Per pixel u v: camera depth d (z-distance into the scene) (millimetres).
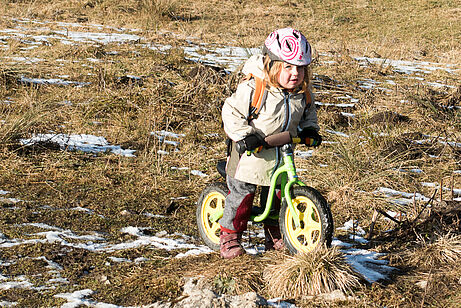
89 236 4625
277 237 4164
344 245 4668
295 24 17562
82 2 17516
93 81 9516
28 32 13094
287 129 3850
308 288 3520
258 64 3789
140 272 3939
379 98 9922
